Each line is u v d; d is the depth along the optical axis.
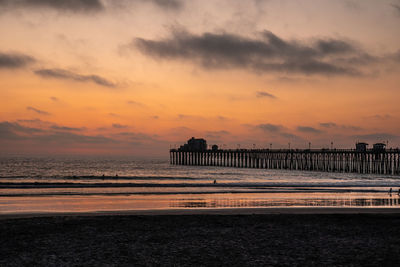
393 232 16.67
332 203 29.69
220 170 122.75
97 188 41.66
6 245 13.57
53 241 14.28
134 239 14.76
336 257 12.37
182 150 164.88
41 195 34.12
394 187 48.84
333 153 106.69
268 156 123.12
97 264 11.31
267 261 11.78
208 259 11.93
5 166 138.38
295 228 17.38
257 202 30.02
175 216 20.67
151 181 60.56
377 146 97.25
